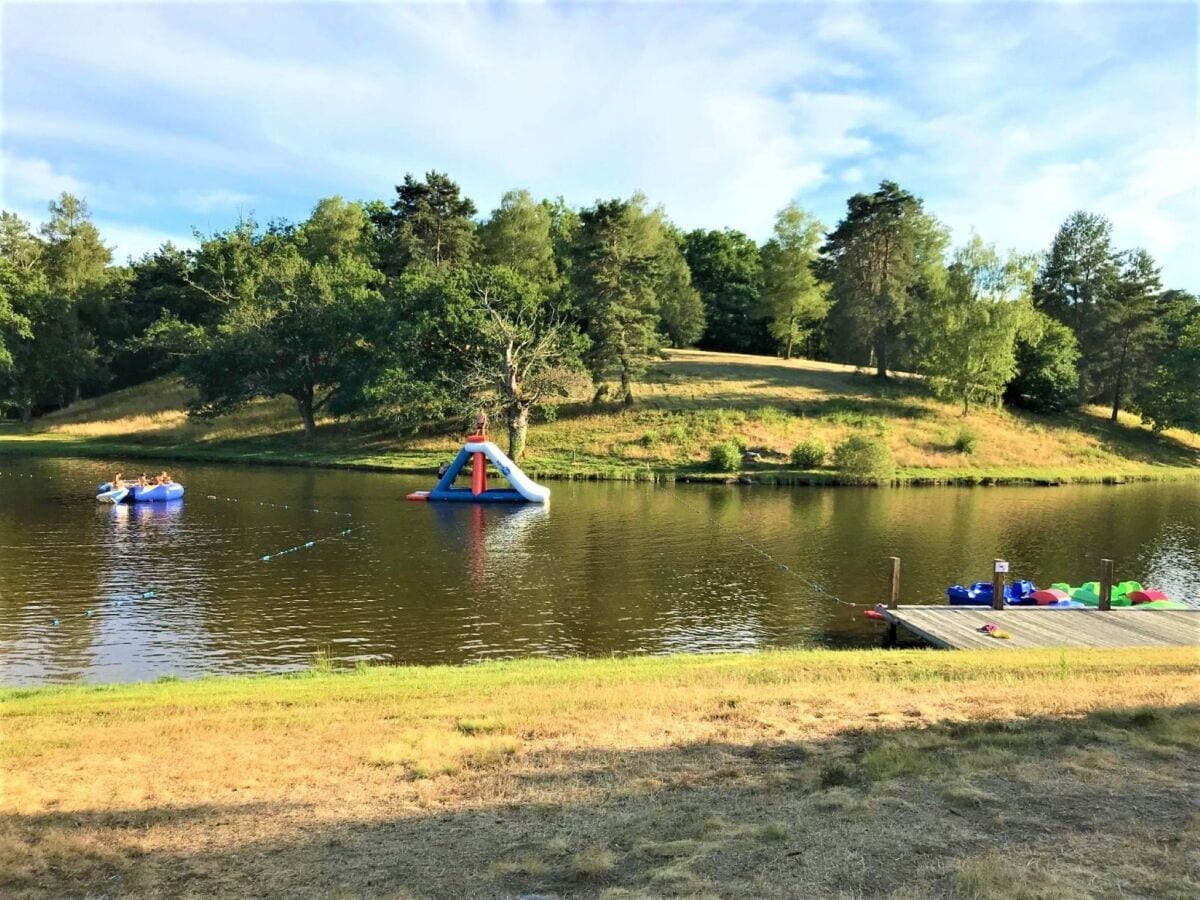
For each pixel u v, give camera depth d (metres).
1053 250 66.88
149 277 80.25
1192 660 11.16
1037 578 20.64
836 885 4.85
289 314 52.78
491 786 6.73
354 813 6.26
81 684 11.80
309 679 11.12
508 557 22.17
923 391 58.06
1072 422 56.69
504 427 49.94
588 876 5.15
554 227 88.56
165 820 6.20
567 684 10.08
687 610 17.20
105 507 29.64
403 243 64.31
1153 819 5.59
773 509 32.03
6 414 73.88
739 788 6.49
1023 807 5.86
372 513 29.52
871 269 62.25
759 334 84.25
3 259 66.38
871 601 18.12
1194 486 42.97
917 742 7.35
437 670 11.73
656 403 52.78
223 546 23.14
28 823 6.16
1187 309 69.12
